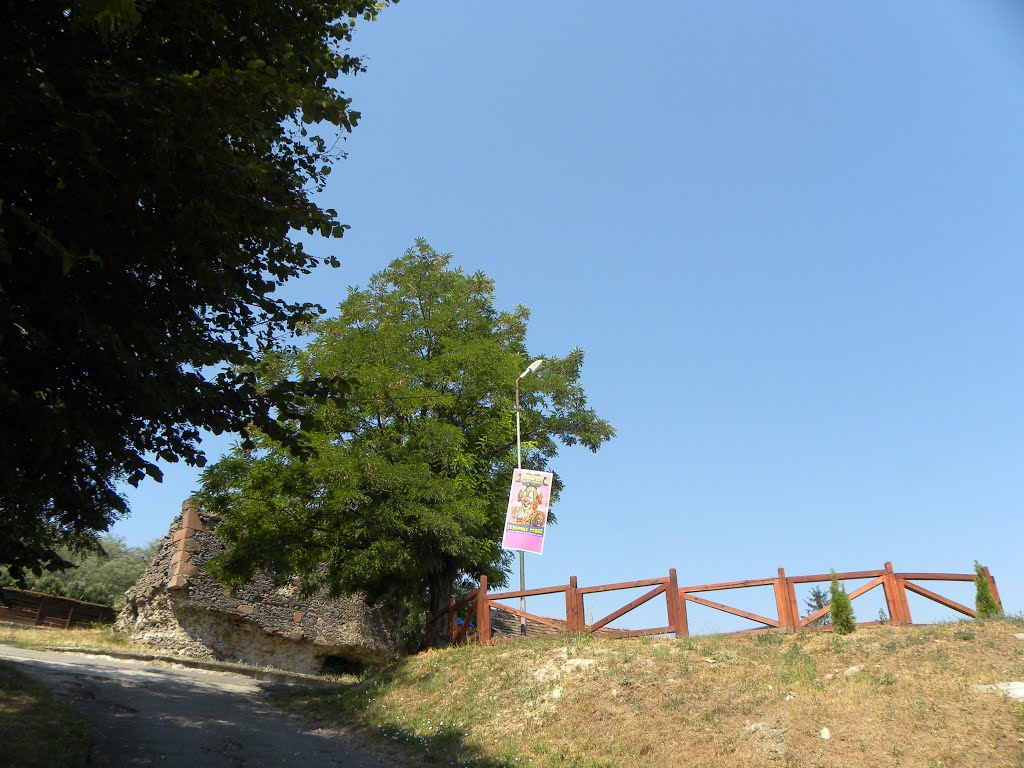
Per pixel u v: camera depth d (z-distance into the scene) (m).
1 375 5.97
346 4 8.91
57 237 6.43
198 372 7.73
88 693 12.28
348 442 17.52
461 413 19.47
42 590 32.53
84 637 24.06
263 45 7.77
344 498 15.81
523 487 16.09
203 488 17.09
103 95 5.87
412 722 12.40
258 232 7.98
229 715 12.87
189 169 6.55
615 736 10.16
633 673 11.71
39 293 6.62
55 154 6.09
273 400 7.87
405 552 16.39
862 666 10.52
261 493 17.12
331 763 10.26
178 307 8.00
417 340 19.97
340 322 19.86
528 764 9.92
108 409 7.32
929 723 8.65
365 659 30.53
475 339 19.80
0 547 7.84
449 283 21.50
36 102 5.82
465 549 16.94
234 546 18.84
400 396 17.44
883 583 12.66
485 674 13.43
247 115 6.65
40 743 7.99
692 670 11.46
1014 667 9.47
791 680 10.55
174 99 6.09
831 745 8.78
